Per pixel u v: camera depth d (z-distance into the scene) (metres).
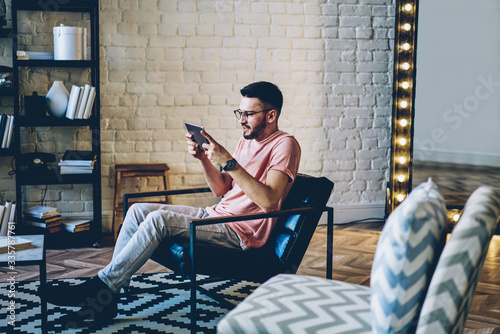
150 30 3.90
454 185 4.11
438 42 4.05
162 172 3.79
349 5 4.18
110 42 3.86
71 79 3.85
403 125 4.06
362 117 4.30
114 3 3.83
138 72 3.92
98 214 3.66
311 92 4.19
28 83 3.79
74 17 3.81
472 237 1.31
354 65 4.24
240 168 2.19
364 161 4.34
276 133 2.41
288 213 2.21
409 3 3.97
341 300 1.59
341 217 4.34
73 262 3.31
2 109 3.78
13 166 3.81
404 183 4.10
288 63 4.13
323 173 4.28
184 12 3.94
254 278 2.27
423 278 1.30
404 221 1.28
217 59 4.02
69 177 3.62
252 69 4.08
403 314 1.30
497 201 1.51
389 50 4.28
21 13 3.72
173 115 4.00
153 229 2.25
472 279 1.35
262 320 1.49
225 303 2.50
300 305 1.56
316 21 4.14
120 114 3.93
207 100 4.04
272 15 4.07
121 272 2.27
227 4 3.99
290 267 2.28
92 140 3.89
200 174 4.09
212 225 2.33
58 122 3.57
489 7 4.00
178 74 3.97
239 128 4.09
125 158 3.96
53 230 3.62
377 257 1.35
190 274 2.16
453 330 1.35
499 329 2.38
